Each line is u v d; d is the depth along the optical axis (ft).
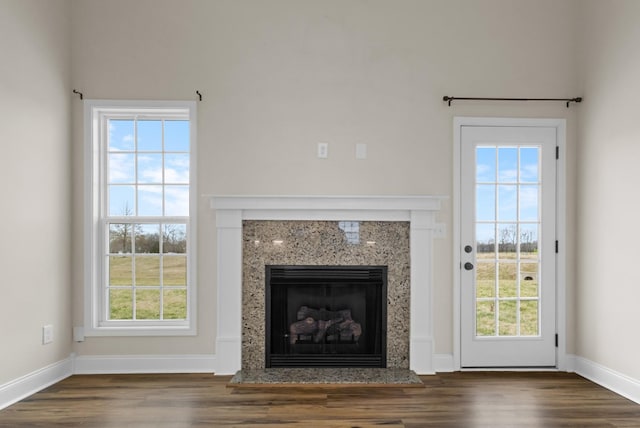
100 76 11.55
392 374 11.11
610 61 10.62
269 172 11.65
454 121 11.78
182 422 8.45
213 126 11.61
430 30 11.81
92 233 11.54
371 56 11.76
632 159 9.94
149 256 11.89
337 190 11.69
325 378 10.82
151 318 11.90
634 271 9.83
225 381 10.80
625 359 10.03
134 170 12.01
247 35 11.68
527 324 11.94
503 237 11.95
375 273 11.61
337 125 11.71
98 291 11.73
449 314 11.74
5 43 9.27
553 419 8.64
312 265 11.60
